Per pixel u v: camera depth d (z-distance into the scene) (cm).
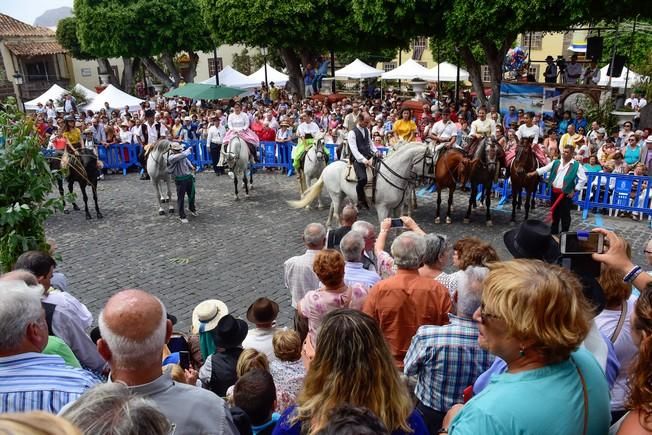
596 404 193
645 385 187
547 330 186
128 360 236
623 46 2728
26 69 4272
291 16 2402
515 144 1339
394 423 235
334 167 1126
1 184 562
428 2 1755
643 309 216
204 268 1009
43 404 246
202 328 516
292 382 399
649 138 1361
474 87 2086
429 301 402
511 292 192
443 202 1423
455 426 198
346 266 527
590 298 297
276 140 1811
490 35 1672
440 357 332
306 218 1305
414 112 2392
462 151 1206
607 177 1255
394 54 4125
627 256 297
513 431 182
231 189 1620
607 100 1931
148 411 177
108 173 1903
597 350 261
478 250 427
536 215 1301
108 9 3259
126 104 2744
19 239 559
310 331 450
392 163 1051
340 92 3612
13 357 258
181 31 3341
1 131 570
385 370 238
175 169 1263
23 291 271
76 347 423
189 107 2834
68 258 1081
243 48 4688
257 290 907
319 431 169
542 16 1575
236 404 330
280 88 3309
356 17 2012
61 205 609
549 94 2058
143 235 1213
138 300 244
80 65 4544
